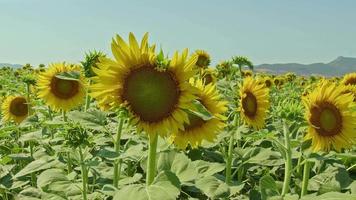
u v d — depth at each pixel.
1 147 2.22
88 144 1.34
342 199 1.14
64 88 2.17
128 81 1.20
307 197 1.19
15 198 1.45
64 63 2.23
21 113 2.74
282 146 1.44
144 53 1.21
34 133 1.87
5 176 1.78
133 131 2.00
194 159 1.93
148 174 1.22
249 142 2.20
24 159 1.87
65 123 1.47
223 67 3.38
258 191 1.53
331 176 1.62
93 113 1.47
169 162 1.37
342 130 1.52
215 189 1.27
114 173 1.45
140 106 1.19
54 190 1.36
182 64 1.20
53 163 1.54
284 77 6.73
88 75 1.79
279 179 2.04
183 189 1.60
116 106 1.20
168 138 1.51
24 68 7.77
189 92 1.20
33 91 3.18
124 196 1.03
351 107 1.59
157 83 1.19
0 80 5.47
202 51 3.41
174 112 1.19
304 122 1.52
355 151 1.97
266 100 1.83
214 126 1.50
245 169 1.96
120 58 1.20
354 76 2.92
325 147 1.52
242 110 1.78
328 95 1.53
